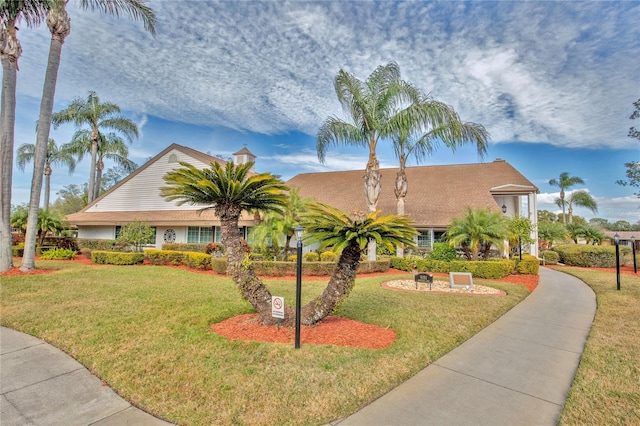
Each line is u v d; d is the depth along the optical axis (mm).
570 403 3574
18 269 12289
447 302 8414
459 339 5660
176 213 19984
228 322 6219
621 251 17875
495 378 4250
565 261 19812
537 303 8938
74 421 3264
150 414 3365
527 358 4949
